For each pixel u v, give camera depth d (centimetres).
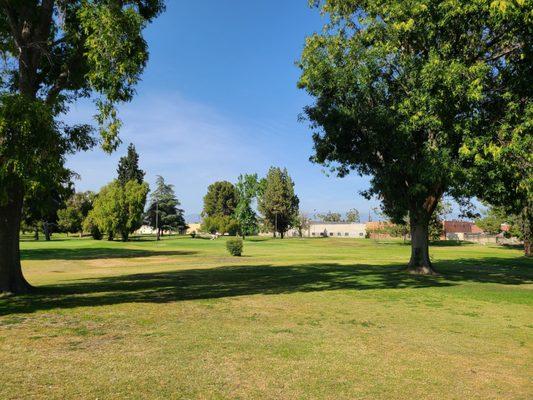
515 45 1619
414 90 1617
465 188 1686
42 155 1085
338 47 1916
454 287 1652
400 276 2044
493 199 1888
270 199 10825
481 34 1606
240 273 2155
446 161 1598
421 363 668
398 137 1748
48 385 536
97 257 3734
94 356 662
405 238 8025
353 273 2166
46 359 645
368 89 1802
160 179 10469
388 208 2353
